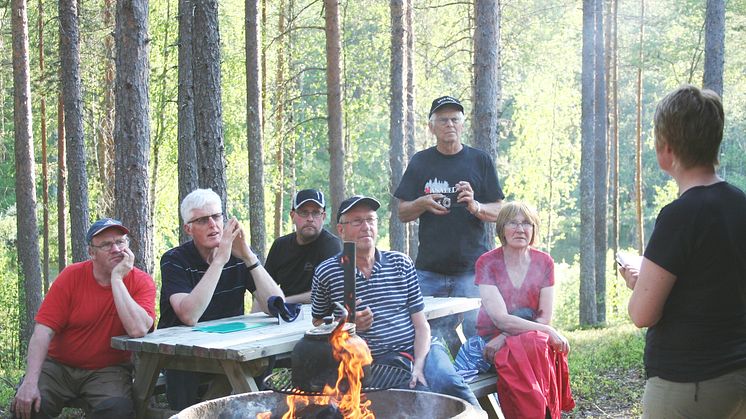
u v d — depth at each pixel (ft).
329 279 13.34
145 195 23.67
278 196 63.52
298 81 72.59
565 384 14.62
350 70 64.49
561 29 70.64
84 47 51.31
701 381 8.23
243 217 73.41
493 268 15.33
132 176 23.44
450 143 17.75
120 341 13.29
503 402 14.05
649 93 113.60
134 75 23.41
